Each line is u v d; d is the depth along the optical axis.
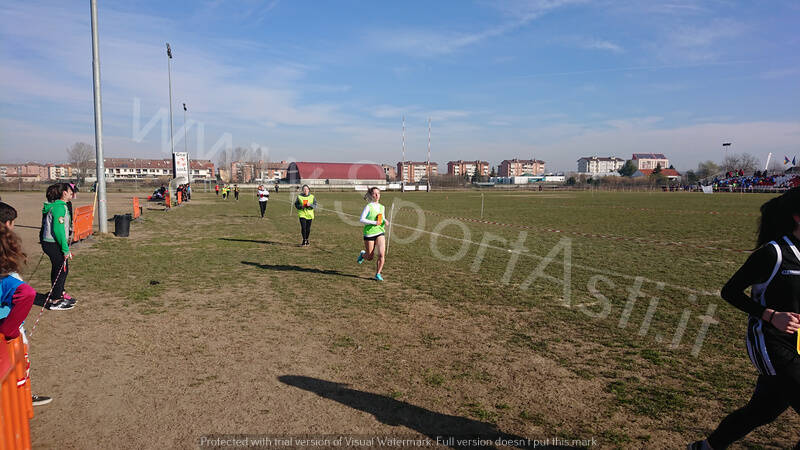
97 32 14.42
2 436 2.60
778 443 3.43
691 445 3.04
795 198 2.53
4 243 2.73
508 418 3.72
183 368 4.62
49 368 4.59
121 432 3.42
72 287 8.09
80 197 40.66
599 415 3.79
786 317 2.46
